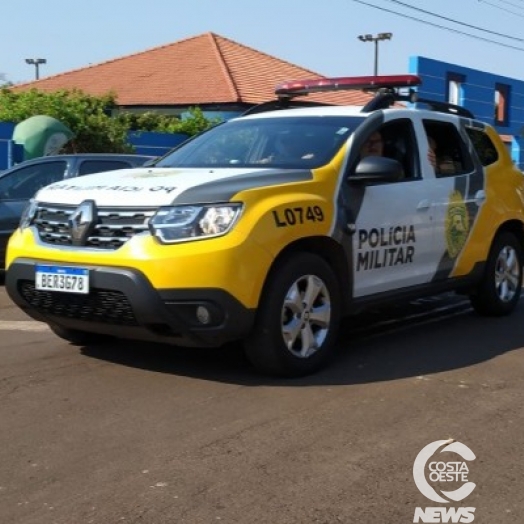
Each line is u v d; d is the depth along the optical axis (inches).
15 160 674.8
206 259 197.6
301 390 211.9
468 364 242.1
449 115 289.6
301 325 219.6
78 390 211.3
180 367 232.1
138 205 205.9
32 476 158.6
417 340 273.1
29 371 228.4
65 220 217.9
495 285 304.3
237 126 270.4
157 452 170.4
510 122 1237.1
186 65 1218.6
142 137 840.9
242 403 201.2
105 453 169.8
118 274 201.8
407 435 181.5
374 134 250.2
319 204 221.0
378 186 244.2
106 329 217.8
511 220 306.2
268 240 205.2
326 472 161.0
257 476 158.7
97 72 1289.4
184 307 200.4
